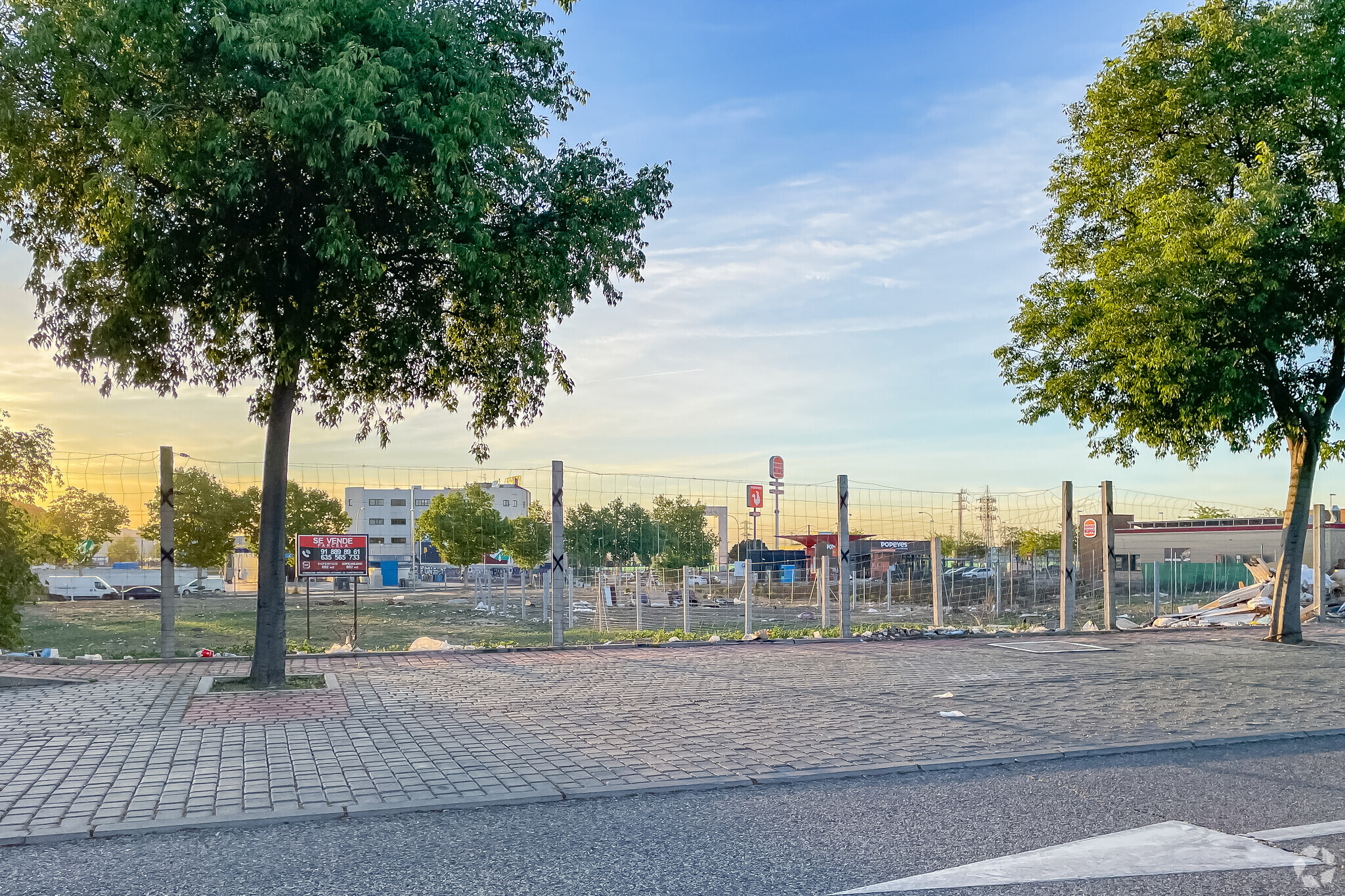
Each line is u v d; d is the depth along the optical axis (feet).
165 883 13.80
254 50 25.41
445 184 28.40
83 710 27.48
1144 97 45.44
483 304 31.17
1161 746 22.89
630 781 19.39
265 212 30.22
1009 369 53.36
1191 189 43.32
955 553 119.34
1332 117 42.47
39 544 50.19
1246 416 45.42
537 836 16.03
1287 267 42.04
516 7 32.40
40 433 48.32
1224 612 68.90
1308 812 17.44
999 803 18.03
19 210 31.22
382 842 15.70
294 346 30.07
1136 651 44.11
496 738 23.75
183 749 22.38
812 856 14.93
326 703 28.86
